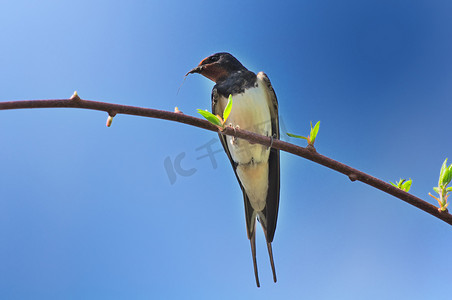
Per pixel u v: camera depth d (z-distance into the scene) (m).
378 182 4.28
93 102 4.28
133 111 4.43
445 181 4.13
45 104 4.04
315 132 4.56
